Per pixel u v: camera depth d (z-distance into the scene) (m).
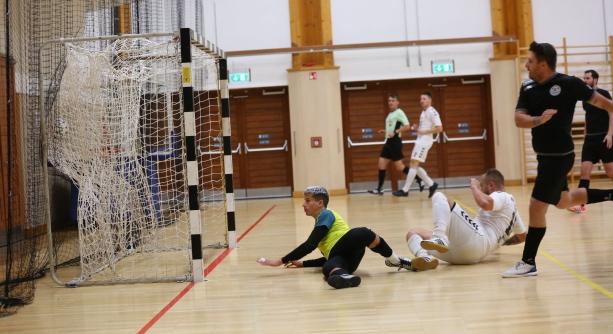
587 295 3.48
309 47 11.83
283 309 3.52
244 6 12.05
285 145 12.21
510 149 11.84
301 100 11.84
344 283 3.93
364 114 12.20
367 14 12.07
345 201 10.45
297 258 4.20
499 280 3.96
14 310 3.92
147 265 5.38
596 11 12.03
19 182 5.55
